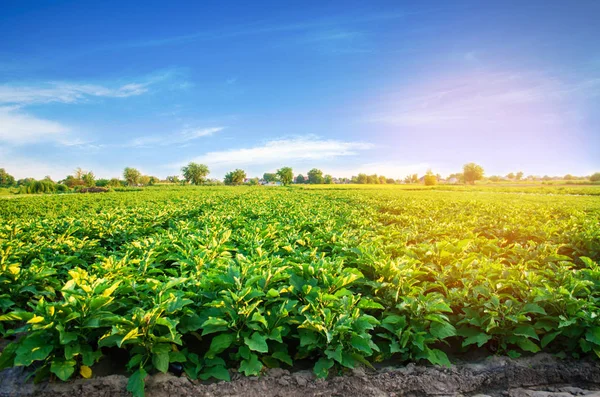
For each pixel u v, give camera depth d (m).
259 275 6.24
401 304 6.23
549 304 6.52
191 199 37.41
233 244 10.99
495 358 6.00
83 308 5.29
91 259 10.68
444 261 8.80
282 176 132.00
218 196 42.56
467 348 6.46
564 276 7.18
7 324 7.21
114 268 7.18
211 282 6.34
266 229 11.55
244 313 5.55
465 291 6.64
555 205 27.38
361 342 5.34
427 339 5.87
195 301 6.31
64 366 4.97
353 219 15.74
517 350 6.28
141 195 52.38
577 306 6.01
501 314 6.16
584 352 6.13
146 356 5.32
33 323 4.97
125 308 6.03
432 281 8.45
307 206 23.64
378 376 5.48
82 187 90.25
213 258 8.46
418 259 8.62
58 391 5.02
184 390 5.07
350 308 5.99
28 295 7.60
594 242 11.31
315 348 5.93
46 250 9.37
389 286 6.90
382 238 11.11
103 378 5.21
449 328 6.01
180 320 5.70
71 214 22.27
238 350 5.62
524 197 46.94
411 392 5.32
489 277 7.54
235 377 5.37
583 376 5.72
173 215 18.55
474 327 6.33
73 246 10.05
